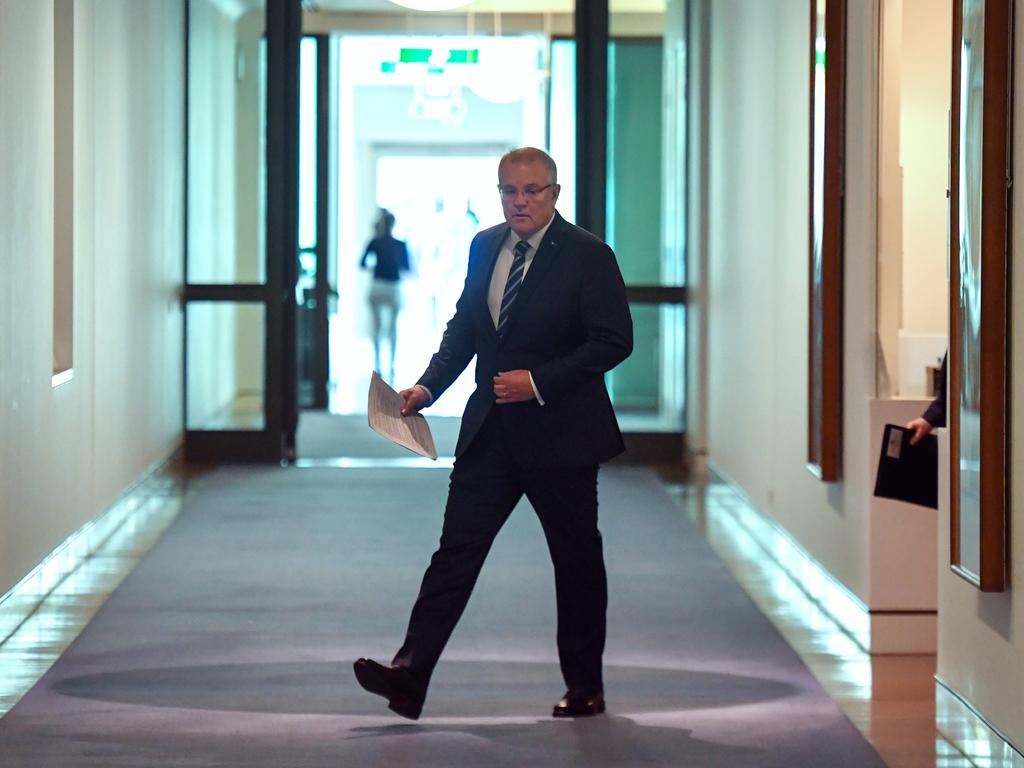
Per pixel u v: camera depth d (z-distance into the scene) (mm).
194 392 31844
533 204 12891
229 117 31844
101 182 22688
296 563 21125
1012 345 11984
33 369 17969
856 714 14219
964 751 13047
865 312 17109
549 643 16719
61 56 20469
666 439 32438
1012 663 11945
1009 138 12016
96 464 22141
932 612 16656
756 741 13078
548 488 13156
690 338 31781
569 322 13078
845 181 18234
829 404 18141
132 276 25422
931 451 16359
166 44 29516
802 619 18312
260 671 15359
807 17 20297
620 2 32344
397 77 44000
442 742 12867
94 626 17281
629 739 13055
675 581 20219
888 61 16969
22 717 13586
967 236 12695
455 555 13102
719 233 28922
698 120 31250
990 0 12008
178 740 12891
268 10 31703
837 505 18250
